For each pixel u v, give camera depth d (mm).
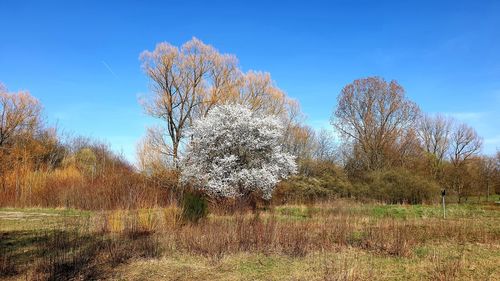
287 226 11625
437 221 16219
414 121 38375
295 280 7680
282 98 32875
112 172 24156
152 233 11352
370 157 37094
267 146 20891
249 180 19500
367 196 29906
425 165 35656
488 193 35594
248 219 12953
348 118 38656
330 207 20594
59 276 7777
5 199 21516
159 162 25125
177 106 29141
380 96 37781
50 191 21906
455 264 8602
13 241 10680
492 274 8000
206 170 20375
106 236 10977
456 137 45531
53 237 10734
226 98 29344
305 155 35906
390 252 9820
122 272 8156
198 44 29188
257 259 9219
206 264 8828
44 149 34281
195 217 12695
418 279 7711
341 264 8719
